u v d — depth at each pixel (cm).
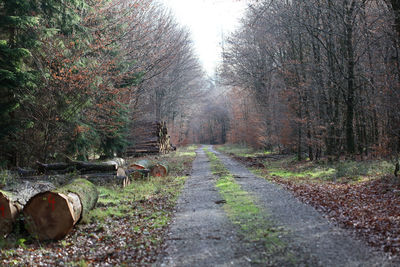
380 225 614
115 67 1584
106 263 521
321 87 1859
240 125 4631
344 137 1853
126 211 869
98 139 1739
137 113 2397
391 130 1222
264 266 461
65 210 653
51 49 1314
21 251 587
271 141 3197
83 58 1441
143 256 535
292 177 1402
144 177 1412
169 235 630
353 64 1586
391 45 1339
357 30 1633
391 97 1220
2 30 1280
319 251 505
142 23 2183
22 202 704
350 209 754
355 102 1711
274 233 600
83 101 1406
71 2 1339
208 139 10044
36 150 1366
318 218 689
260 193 1012
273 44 2438
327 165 1705
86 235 680
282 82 2447
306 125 2062
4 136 1234
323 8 1645
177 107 4981
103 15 1648
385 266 444
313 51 1911
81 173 1189
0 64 1166
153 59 2442
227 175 1495
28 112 1323
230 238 586
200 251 534
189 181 1395
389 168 1235
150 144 2934
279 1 1998
